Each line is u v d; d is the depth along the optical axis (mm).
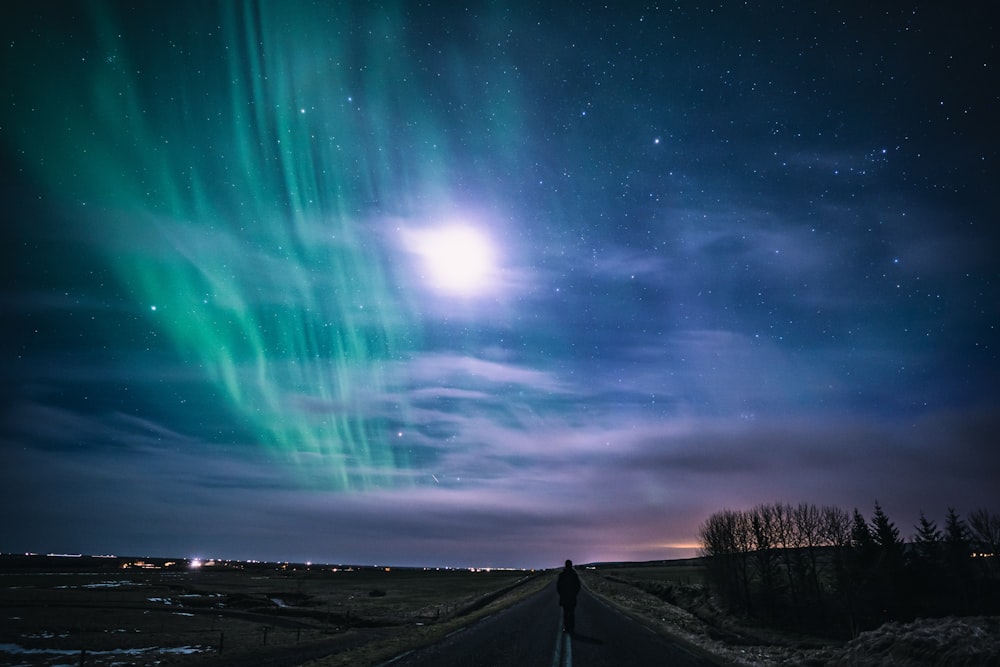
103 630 59844
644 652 17797
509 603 47281
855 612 62625
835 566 71188
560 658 16406
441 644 20250
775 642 51062
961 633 14047
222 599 108375
